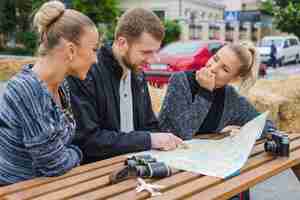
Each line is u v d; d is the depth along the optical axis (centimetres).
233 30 3025
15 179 176
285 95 512
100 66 222
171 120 253
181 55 929
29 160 177
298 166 234
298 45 2270
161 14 2605
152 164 173
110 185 165
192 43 991
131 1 2620
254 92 498
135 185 164
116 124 228
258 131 209
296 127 498
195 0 2773
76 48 174
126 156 202
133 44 215
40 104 167
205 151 210
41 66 177
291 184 382
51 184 165
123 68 226
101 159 212
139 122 241
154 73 910
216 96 258
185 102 251
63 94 191
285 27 2867
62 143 176
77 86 212
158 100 418
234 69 244
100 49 226
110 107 224
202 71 249
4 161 177
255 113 270
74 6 1973
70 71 180
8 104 171
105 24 2045
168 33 2291
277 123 487
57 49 174
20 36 2084
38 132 166
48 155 169
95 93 218
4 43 2161
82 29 174
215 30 2780
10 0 2081
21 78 171
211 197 155
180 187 163
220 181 172
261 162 199
